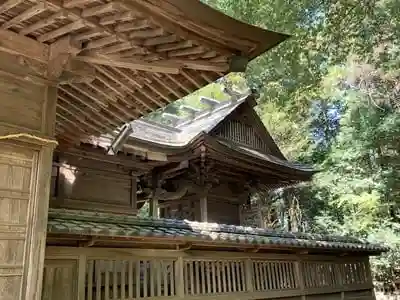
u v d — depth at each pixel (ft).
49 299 13.23
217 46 11.28
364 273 31.27
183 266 18.13
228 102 40.27
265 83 33.53
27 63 11.08
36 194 10.52
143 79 13.60
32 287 9.87
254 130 42.19
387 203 46.85
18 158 10.46
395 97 47.29
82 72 11.79
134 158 25.73
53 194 22.34
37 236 10.25
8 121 10.42
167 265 17.53
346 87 52.85
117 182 25.63
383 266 47.55
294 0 27.50
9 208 10.00
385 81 45.80
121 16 9.68
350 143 51.49
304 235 26.53
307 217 61.31
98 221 15.62
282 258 24.03
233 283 20.34
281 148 67.31
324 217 54.39
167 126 35.04
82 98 15.02
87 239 14.60
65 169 23.30
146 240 16.34
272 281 22.77
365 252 30.68
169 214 37.09
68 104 15.51
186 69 12.84
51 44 11.39
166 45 11.10
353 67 45.55
